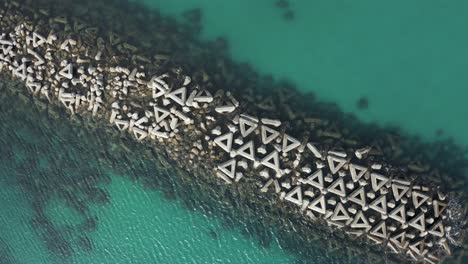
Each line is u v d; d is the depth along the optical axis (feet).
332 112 64.13
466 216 62.49
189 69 64.44
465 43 61.87
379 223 62.85
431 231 61.93
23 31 65.87
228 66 64.90
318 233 65.36
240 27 65.26
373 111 63.82
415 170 62.28
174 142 65.67
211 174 66.03
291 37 64.64
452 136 63.00
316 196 63.36
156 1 66.28
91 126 68.13
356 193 62.28
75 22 65.36
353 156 62.49
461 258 62.90
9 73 68.08
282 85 64.75
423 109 63.16
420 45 62.75
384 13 63.00
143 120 65.16
